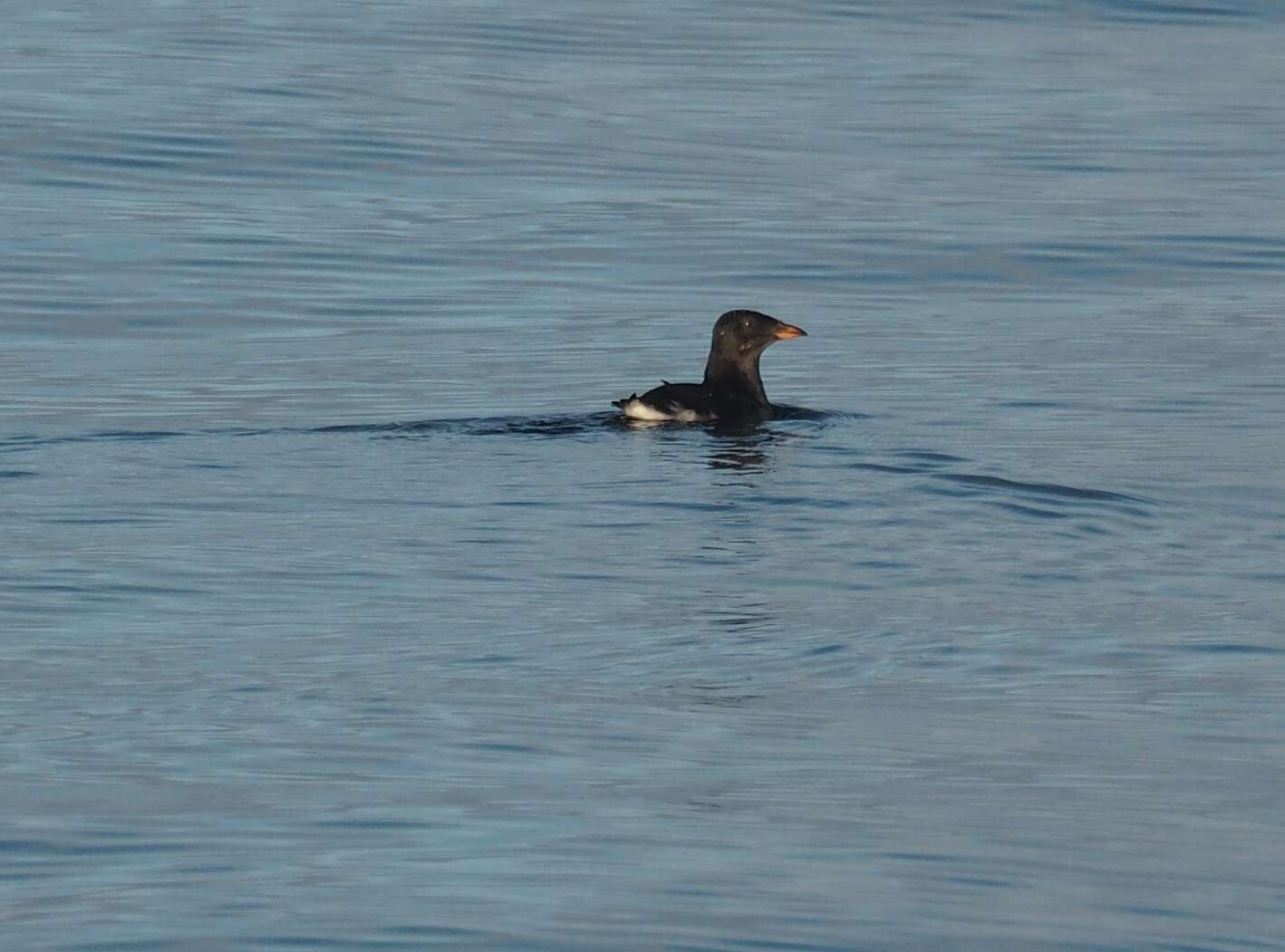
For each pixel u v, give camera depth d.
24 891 16.30
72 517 29.70
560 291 50.31
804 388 41.19
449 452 33.94
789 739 20.61
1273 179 63.69
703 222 57.16
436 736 20.56
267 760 19.75
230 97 69.62
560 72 77.06
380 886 16.38
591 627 24.64
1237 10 91.56
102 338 45.28
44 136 63.16
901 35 85.75
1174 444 35.91
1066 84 77.62
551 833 17.72
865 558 27.88
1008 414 38.50
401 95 71.44
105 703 21.56
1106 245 55.41
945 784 19.25
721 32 85.62
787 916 15.86
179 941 15.23
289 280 50.47
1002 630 24.70
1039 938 15.52
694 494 31.12
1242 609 25.69
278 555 27.77
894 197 60.53
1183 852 17.50
